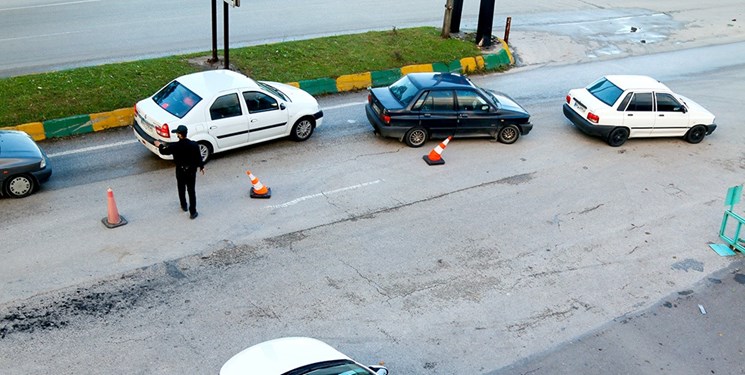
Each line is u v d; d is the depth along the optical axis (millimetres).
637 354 9281
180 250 10516
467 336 9305
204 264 10227
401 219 12008
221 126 13070
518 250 11414
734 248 11945
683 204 13492
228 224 11352
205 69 17094
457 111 14812
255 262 10398
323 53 19094
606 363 9055
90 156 13219
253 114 13523
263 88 13867
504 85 19391
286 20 22922
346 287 10039
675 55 23531
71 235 10617
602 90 16156
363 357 8719
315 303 9625
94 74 15977
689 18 28812
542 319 9805
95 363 8156
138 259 10188
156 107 12867
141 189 12172
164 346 8555
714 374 9023
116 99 14945
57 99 14586
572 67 21406
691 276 11133
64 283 9500
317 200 12383
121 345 8492
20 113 13836
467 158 14719
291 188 12711
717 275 11211
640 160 15391
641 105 15727
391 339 9102
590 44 23859
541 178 14062
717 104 19062
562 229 12180
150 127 12570
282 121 14070
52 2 23391
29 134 13477
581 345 9352
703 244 12102
